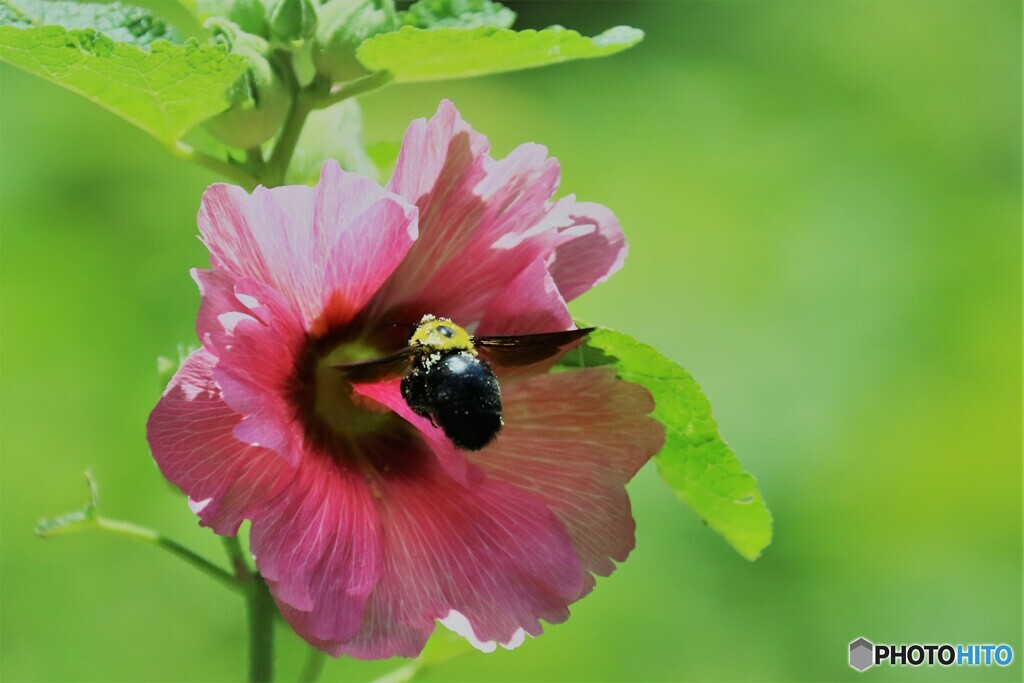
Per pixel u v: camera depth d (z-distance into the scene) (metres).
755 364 0.96
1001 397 0.90
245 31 0.53
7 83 0.86
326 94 0.54
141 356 0.81
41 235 0.83
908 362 0.95
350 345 0.53
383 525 0.52
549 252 0.53
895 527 0.86
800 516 0.87
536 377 0.52
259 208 0.50
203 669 0.76
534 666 0.76
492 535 0.52
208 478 0.50
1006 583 0.85
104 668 0.75
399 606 0.51
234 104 0.53
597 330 0.52
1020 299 0.96
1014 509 0.87
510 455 0.52
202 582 0.77
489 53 0.54
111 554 0.76
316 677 0.55
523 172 0.52
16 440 0.76
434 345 0.51
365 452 0.52
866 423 0.91
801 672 0.81
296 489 0.50
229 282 0.50
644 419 0.52
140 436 0.78
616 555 0.52
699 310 0.98
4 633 0.75
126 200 0.87
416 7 0.56
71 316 0.80
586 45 0.54
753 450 0.91
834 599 0.84
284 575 0.50
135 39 0.53
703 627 0.80
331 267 0.51
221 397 0.50
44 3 0.53
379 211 0.50
